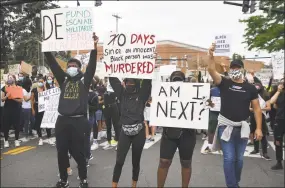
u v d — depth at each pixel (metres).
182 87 4.47
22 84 10.34
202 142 9.95
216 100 8.12
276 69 10.44
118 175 4.88
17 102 8.80
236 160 4.64
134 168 4.99
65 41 4.80
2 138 10.22
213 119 8.12
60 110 4.66
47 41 4.88
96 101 7.59
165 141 4.60
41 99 8.32
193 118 4.42
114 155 7.90
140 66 4.65
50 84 11.84
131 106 4.86
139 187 5.50
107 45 4.79
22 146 8.98
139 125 4.82
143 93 4.93
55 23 4.83
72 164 6.83
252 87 4.62
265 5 23.62
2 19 24.86
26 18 26.17
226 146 4.57
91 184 5.61
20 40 25.62
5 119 8.73
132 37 4.66
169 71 9.98
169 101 4.51
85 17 4.71
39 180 5.79
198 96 4.43
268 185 5.68
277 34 23.92
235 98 4.56
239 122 4.56
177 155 8.04
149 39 4.59
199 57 9.74
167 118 4.50
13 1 10.79
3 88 8.89
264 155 7.71
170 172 6.49
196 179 6.03
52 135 10.75
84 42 4.74
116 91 5.04
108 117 8.99
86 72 4.84
